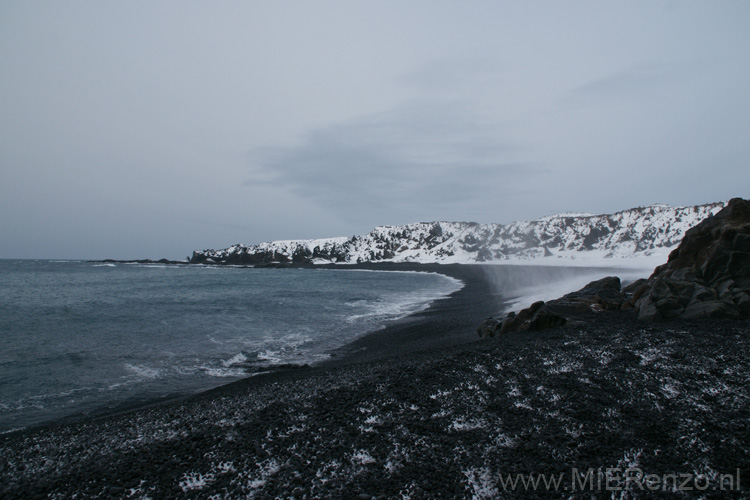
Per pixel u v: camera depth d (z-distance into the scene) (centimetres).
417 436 659
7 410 1084
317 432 697
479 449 613
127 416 917
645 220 10738
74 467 657
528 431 655
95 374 1420
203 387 1259
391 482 542
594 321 1370
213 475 588
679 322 1220
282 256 17512
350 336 2042
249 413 821
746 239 1406
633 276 4106
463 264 11262
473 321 2194
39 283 6153
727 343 975
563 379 846
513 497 505
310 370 1348
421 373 934
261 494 530
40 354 1697
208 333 2145
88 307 3278
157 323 2469
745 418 659
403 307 3198
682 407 703
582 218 12244
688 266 1573
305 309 3117
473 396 795
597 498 500
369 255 15975
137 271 11162
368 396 835
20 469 666
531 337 1252
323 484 544
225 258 18725
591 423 669
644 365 888
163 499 537
